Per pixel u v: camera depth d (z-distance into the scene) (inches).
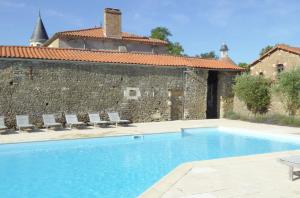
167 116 817.5
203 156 480.1
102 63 722.8
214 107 936.3
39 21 1980.8
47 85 669.3
